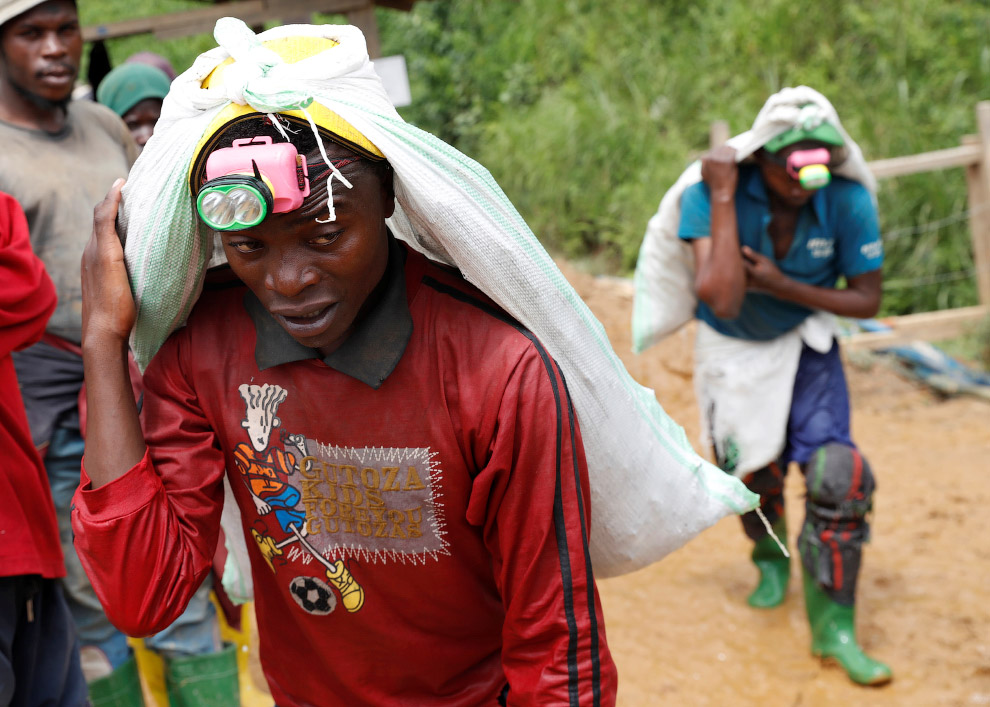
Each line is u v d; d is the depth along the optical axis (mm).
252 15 5184
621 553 1741
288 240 1295
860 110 8188
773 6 9352
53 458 2754
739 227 3248
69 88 2869
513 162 8641
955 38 8695
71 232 2828
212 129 1327
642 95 9211
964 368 6039
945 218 7297
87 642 2717
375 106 1352
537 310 1453
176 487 1519
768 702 3162
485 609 1651
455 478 1503
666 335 3637
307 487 1561
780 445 3322
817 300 3205
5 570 1961
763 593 3734
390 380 1472
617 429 1594
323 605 1633
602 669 1500
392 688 1694
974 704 3088
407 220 1614
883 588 3803
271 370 1520
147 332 1564
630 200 8117
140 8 11391
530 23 10055
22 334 2082
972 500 4484
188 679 2738
